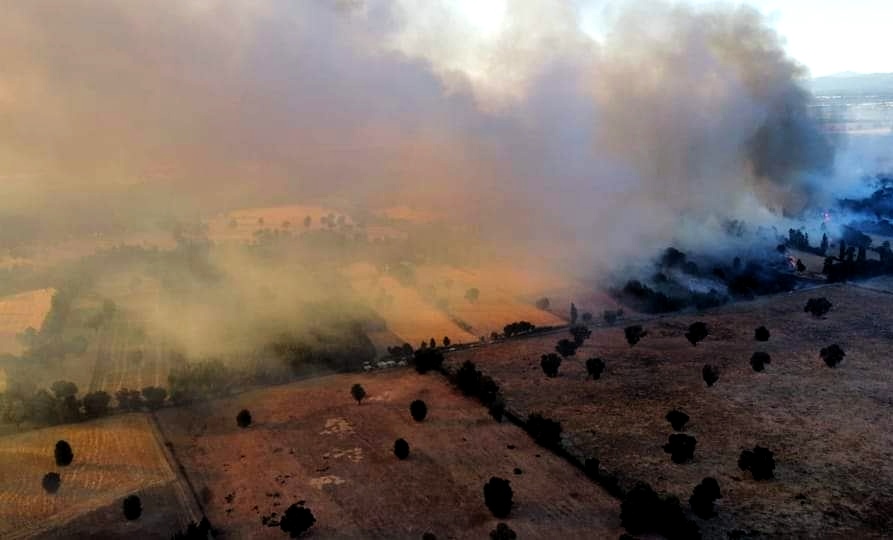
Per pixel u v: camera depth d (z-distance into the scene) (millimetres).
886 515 70750
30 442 89875
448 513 73188
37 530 70125
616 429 90125
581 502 74938
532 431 89188
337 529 70812
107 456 86188
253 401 101750
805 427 88875
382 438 89750
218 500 76750
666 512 68250
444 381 107500
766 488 76062
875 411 92438
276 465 83750
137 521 72000
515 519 71812
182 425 94875
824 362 108312
